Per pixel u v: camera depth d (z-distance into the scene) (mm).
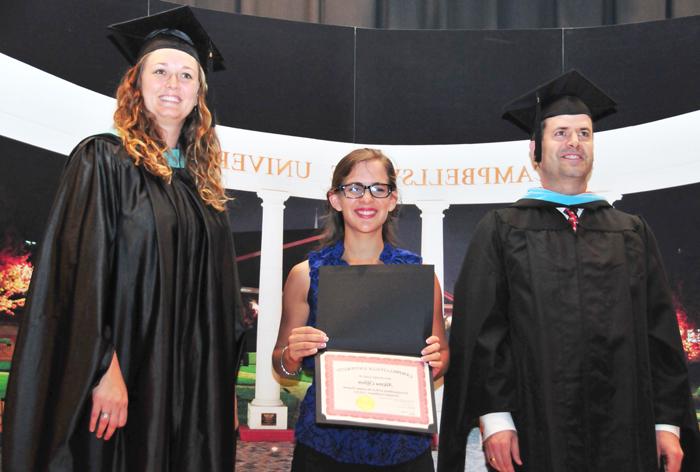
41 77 4398
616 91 4906
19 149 4305
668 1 5789
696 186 4648
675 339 2512
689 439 2490
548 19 5977
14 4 4324
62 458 1813
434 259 5004
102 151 2059
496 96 5047
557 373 2367
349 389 2178
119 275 1986
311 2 5855
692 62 4703
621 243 2537
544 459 2320
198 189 2311
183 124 2416
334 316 2279
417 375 2195
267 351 4930
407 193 5055
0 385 4121
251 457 4488
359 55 5141
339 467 2271
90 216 1948
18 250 4273
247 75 5004
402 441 2297
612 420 2332
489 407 2373
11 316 4230
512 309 2482
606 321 2404
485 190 5000
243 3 5801
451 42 5102
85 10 4598
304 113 5078
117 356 1946
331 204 2586
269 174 5008
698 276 4621
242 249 4973
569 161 2645
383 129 5102
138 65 2293
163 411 1927
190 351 2094
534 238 2541
